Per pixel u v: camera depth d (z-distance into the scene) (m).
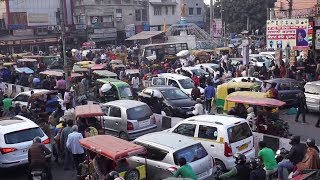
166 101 20.05
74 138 12.79
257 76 27.25
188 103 19.84
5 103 21.02
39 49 59.69
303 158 10.44
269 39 29.92
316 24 30.42
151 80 25.72
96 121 15.24
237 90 20.47
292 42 28.84
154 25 72.75
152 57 41.66
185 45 46.72
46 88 26.36
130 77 28.95
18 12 58.44
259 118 15.67
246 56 26.70
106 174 10.11
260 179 9.08
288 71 26.34
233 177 9.43
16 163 12.94
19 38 57.88
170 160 10.71
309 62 29.06
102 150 9.96
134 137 16.14
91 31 62.84
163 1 73.69
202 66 30.56
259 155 10.79
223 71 29.17
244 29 74.31
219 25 51.06
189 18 78.81
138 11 70.38
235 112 16.78
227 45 50.50
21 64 37.94
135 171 10.43
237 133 12.41
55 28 60.81
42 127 16.05
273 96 18.64
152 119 16.81
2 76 33.06
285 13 36.88
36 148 11.81
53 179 13.04
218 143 12.26
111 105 16.98
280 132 15.33
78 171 12.26
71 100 21.77
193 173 9.30
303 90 19.69
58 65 38.50
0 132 13.14
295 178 9.08
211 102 21.38
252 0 73.25
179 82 23.88
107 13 65.94
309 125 18.75
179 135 11.98
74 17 64.69
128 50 48.91
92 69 30.95
